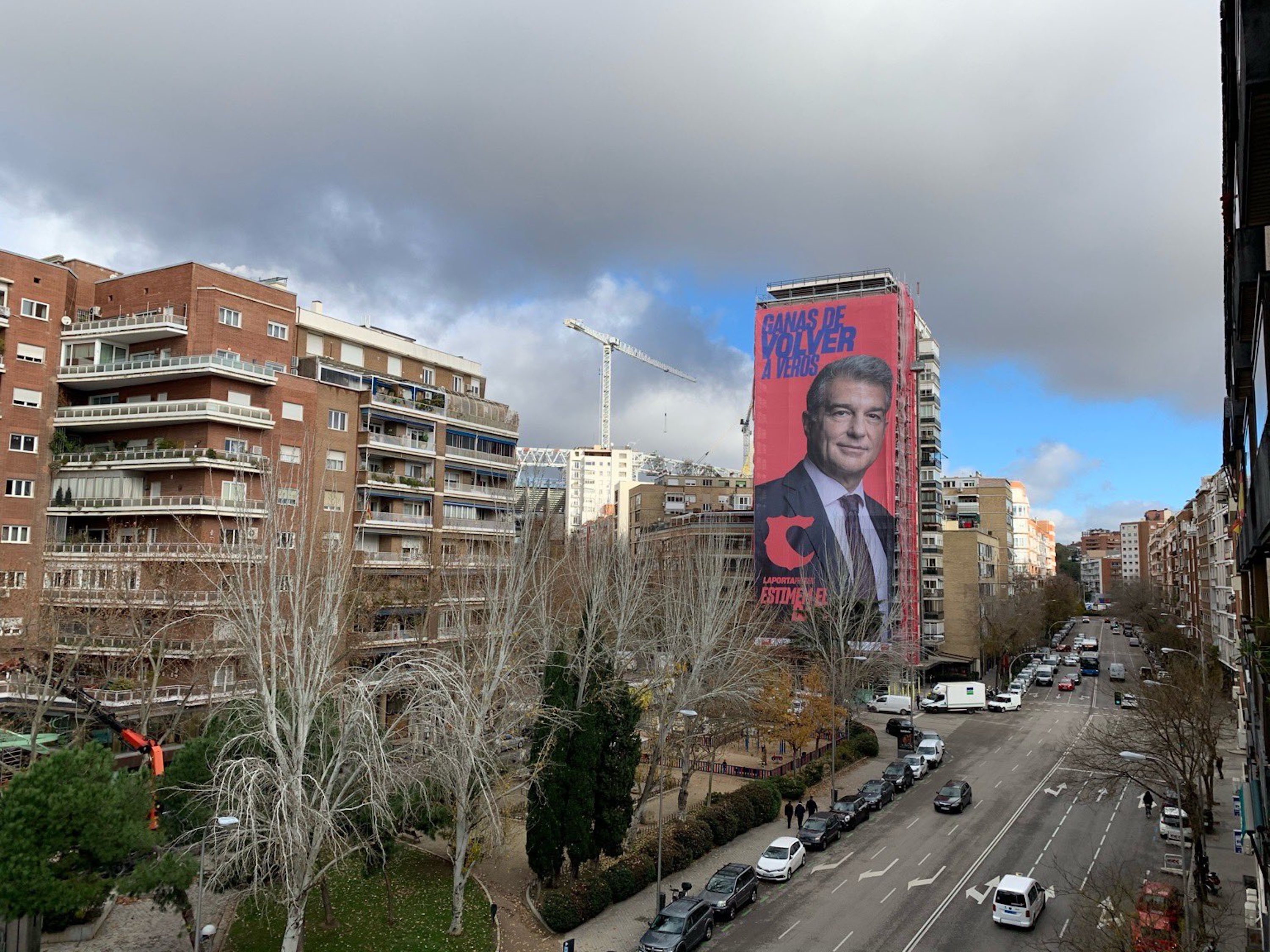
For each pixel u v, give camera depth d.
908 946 29.47
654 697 46.88
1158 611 121.38
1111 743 42.19
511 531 44.69
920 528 99.56
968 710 79.88
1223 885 35.56
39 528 50.94
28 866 20.92
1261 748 19.53
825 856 39.69
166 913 29.31
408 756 27.16
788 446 91.75
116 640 42.06
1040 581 144.12
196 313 52.28
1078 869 37.22
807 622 69.50
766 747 59.94
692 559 71.38
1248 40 10.21
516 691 34.66
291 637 30.25
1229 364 27.33
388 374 70.25
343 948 27.38
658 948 27.64
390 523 60.78
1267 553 19.25
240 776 23.09
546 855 32.97
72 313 54.78
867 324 90.06
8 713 43.25
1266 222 14.16
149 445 52.00
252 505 47.91
